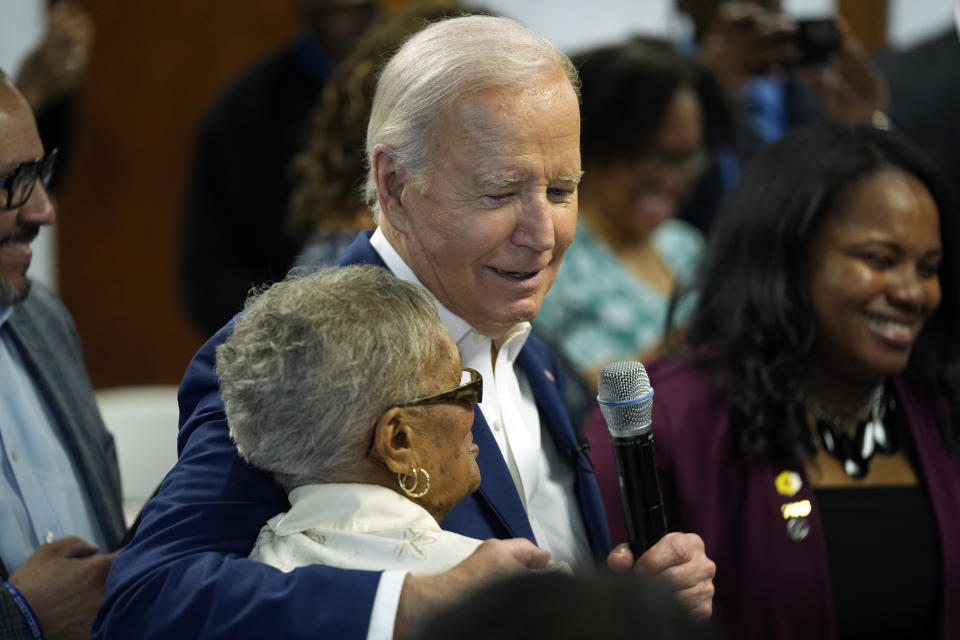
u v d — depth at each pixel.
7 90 3.16
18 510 3.19
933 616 3.68
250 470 2.56
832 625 3.53
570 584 1.50
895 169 3.68
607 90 5.53
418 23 4.37
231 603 2.31
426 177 2.70
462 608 1.49
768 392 3.64
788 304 3.69
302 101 6.84
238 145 6.83
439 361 2.48
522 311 2.79
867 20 8.84
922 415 3.83
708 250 4.00
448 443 2.49
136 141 8.86
